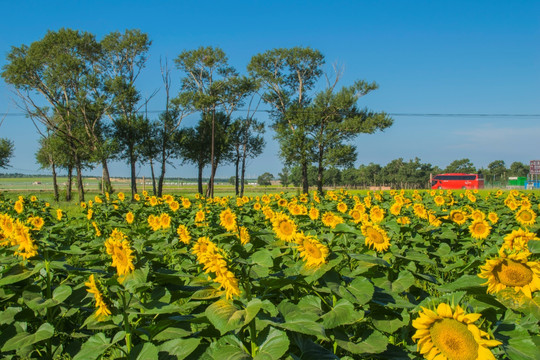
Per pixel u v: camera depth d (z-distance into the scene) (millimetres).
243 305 3004
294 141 47688
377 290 3727
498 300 2912
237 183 53531
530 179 78375
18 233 4086
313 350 3057
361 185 141875
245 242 5676
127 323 3232
